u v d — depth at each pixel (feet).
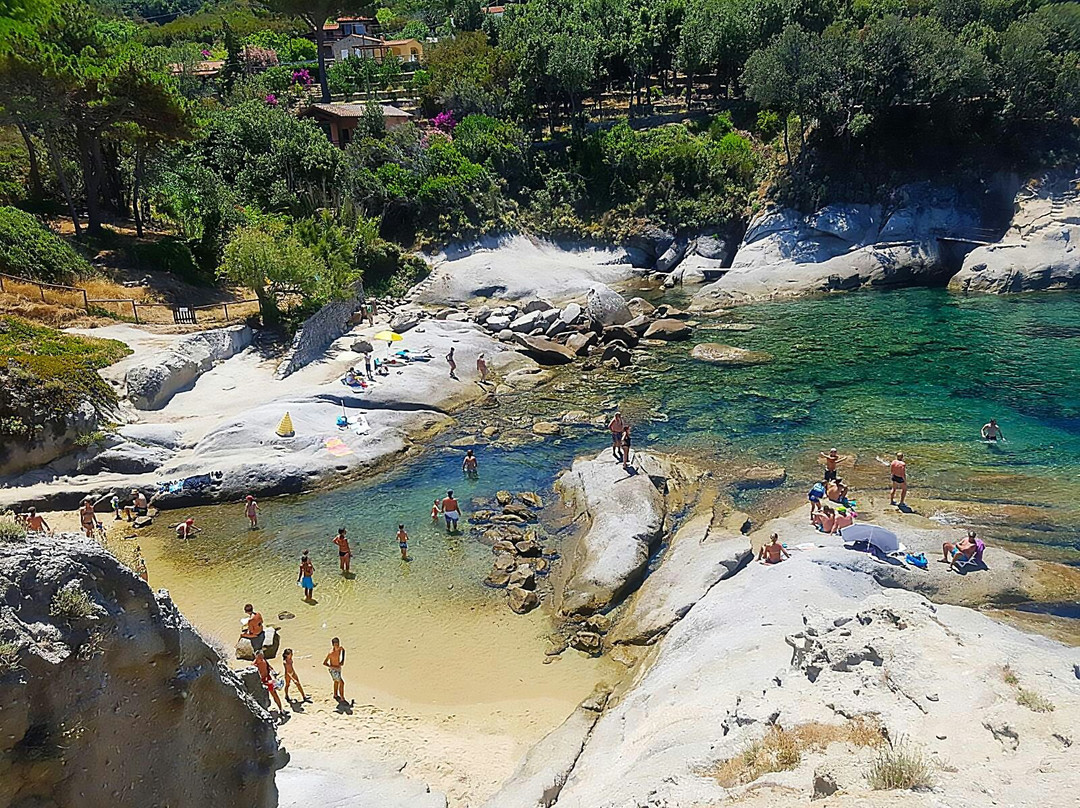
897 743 41.73
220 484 107.14
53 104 152.15
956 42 211.82
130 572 28.81
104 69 152.97
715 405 132.98
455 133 249.55
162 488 105.40
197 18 427.33
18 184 188.24
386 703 69.31
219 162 212.23
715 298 201.98
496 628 79.71
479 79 268.00
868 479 101.55
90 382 114.93
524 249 231.91
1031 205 203.51
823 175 225.97
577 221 240.94
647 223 238.27
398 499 107.04
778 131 246.27
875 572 74.95
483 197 232.94
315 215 210.38
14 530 26.91
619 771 51.13
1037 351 148.87
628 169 245.65
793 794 39.19
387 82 298.15
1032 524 86.69
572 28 270.46
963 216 214.28
